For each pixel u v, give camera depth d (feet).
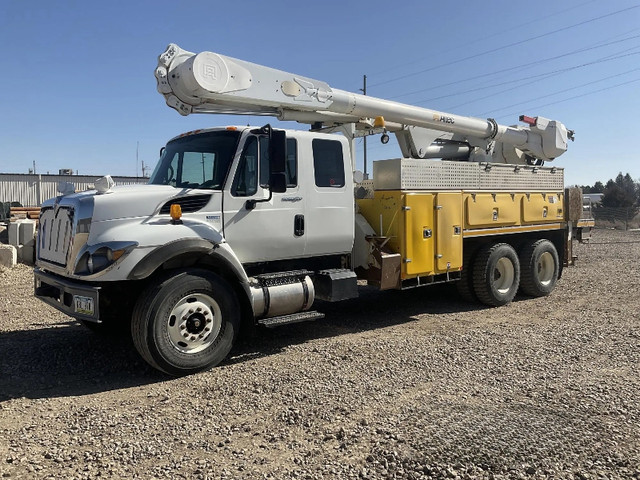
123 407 14.61
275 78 22.24
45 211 20.22
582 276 40.45
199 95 20.52
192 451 11.83
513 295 29.81
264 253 20.20
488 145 32.94
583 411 13.55
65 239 17.95
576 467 10.72
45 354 19.99
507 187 29.91
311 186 21.35
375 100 26.11
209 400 14.94
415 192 24.62
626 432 12.29
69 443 12.26
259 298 19.33
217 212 18.80
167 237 17.12
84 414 14.01
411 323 25.18
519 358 18.51
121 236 16.63
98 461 11.35
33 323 25.14
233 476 10.67
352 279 22.20
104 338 22.26
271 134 18.84
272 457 11.48
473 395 14.90
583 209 36.17
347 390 15.40
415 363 17.98
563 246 34.50
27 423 13.52
